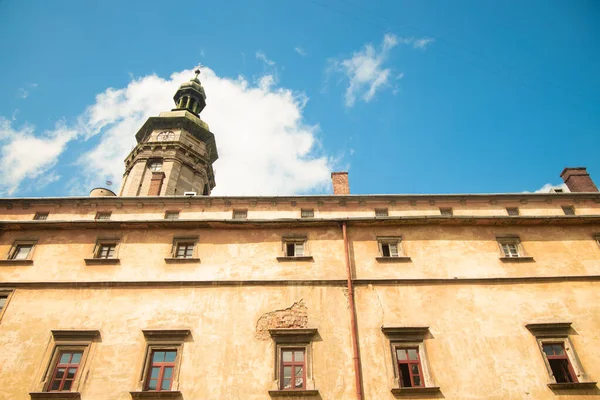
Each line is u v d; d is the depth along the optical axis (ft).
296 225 75.56
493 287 68.85
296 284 68.49
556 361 62.49
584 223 77.15
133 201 80.79
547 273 70.85
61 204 80.53
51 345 62.13
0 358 60.64
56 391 58.34
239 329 63.93
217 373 59.88
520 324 65.00
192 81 163.32
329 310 66.03
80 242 73.77
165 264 71.00
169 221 74.49
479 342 63.10
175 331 62.95
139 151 133.49
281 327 64.23
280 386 59.26
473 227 76.33
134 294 67.31
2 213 79.10
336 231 75.36
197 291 67.77
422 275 70.08
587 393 58.54
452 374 60.23
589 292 68.59
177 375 59.57
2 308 65.46
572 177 88.43
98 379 59.16
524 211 80.53
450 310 66.18
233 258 71.92
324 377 59.72
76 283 68.03
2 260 70.69
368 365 60.75
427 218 75.15
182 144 134.41
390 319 65.16
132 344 62.39
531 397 58.44
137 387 58.49
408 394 58.29
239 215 79.56
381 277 69.72
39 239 74.02
